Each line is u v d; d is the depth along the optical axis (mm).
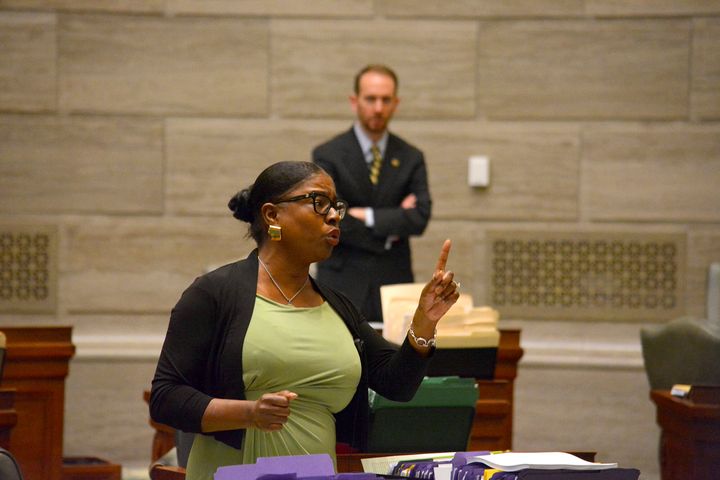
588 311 14461
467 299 8852
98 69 14531
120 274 14648
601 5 14289
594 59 14336
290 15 14531
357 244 11195
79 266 14641
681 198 14320
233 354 5938
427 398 7121
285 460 5367
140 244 14656
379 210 11227
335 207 6168
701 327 9742
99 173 14594
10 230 14555
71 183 14578
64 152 14562
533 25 14398
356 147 11461
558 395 14320
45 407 9922
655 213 14359
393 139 11680
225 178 14648
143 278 14656
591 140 14406
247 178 14625
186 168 14648
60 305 14633
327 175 6230
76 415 14352
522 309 14539
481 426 8789
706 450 8672
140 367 14414
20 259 14586
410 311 8398
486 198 14523
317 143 14586
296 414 6090
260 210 6188
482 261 14555
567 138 14422
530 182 14477
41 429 9922
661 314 14383
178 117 14609
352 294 11203
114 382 14398
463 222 14562
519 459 5590
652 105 14297
